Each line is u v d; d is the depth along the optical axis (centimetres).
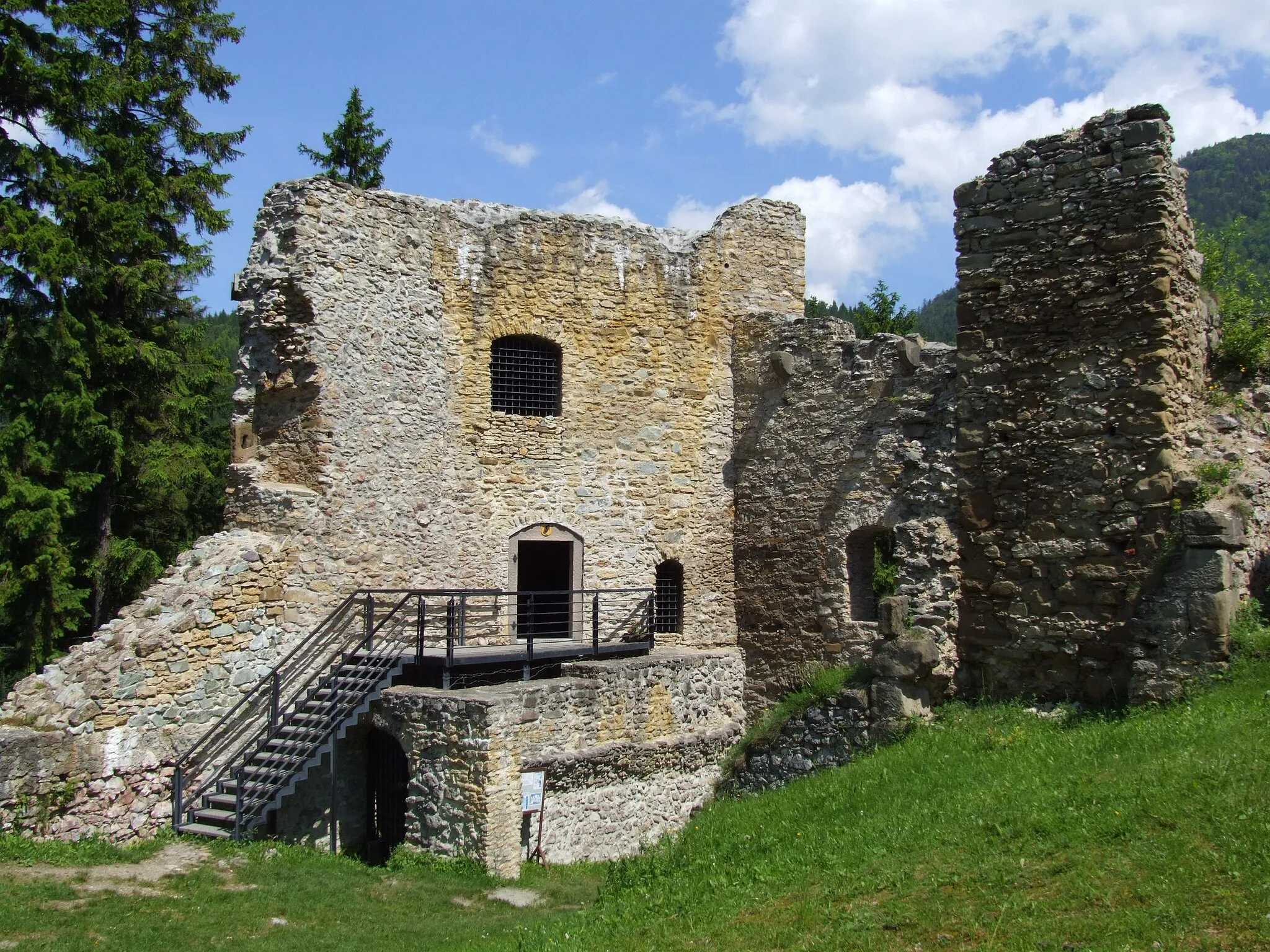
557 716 1162
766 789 1187
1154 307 998
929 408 1203
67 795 1020
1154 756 744
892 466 1400
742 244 1705
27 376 1839
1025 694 1045
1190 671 884
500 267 1524
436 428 1445
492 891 1000
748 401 1647
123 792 1064
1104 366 1024
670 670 1348
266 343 1333
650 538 1597
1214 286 1366
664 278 1644
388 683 1172
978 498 1095
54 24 1894
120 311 1983
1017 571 1062
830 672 1228
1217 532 892
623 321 1611
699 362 1656
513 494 1513
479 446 1495
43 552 1850
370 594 1250
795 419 1555
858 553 1484
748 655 1582
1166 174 1017
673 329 1644
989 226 1112
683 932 654
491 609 1484
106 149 1955
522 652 1287
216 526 2322
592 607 1490
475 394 1497
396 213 1412
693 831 1035
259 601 1208
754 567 1595
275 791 1064
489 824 1041
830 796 938
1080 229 1051
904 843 719
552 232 1568
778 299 1730
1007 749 918
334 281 1317
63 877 898
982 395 1102
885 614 1103
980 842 677
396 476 1379
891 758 991
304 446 1293
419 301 1436
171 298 2100
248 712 1176
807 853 772
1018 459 1072
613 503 1579
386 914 896
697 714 1387
